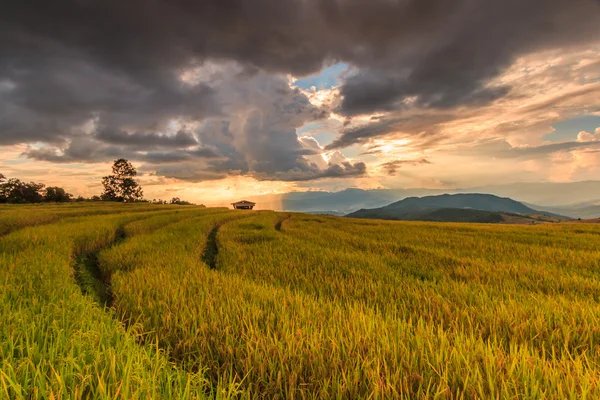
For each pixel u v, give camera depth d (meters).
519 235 16.91
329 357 2.91
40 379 2.11
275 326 3.90
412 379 2.56
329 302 4.93
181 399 2.14
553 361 2.81
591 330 3.75
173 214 32.72
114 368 2.35
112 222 19.77
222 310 4.36
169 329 3.80
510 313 4.39
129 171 102.38
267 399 2.52
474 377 2.46
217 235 16.53
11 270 6.09
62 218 24.09
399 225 26.44
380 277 7.16
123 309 4.71
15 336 3.04
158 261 8.81
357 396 2.39
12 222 18.02
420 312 4.70
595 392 2.34
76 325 3.30
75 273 8.00
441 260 9.30
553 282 6.61
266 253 10.58
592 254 10.11
